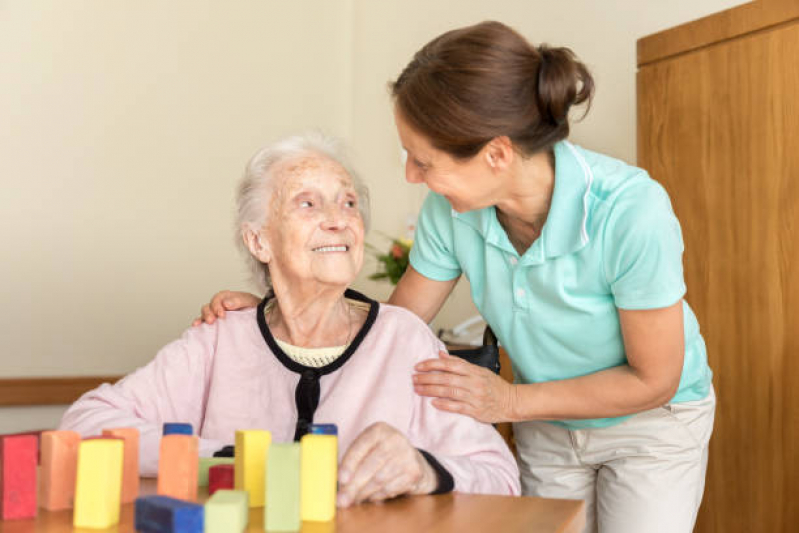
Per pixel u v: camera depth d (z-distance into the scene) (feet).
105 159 12.50
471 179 4.55
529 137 4.37
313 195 4.64
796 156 6.71
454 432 4.25
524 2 11.84
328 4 15.10
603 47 10.66
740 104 7.14
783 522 6.71
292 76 14.60
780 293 6.81
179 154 13.23
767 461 6.86
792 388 6.69
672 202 7.70
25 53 11.91
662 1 9.98
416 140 4.44
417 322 4.75
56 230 12.04
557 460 5.90
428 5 13.64
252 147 14.08
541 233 4.84
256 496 2.85
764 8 6.95
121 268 12.55
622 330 4.81
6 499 2.71
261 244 4.73
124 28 12.76
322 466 2.77
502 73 4.21
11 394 11.32
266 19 14.29
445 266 5.80
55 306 11.96
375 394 4.37
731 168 7.20
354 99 15.21
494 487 3.82
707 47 7.43
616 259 4.64
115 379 12.32
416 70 4.36
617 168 4.83
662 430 5.44
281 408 4.47
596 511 5.91
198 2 13.52
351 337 4.71
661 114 7.82
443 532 2.65
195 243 13.30
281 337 4.78
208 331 4.82
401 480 3.14
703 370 5.54
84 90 12.36
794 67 6.73
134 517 2.56
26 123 11.88
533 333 5.23
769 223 6.90
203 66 13.55
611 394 4.83
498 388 4.72
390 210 14.07
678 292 4.55
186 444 2.89
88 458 2.63
